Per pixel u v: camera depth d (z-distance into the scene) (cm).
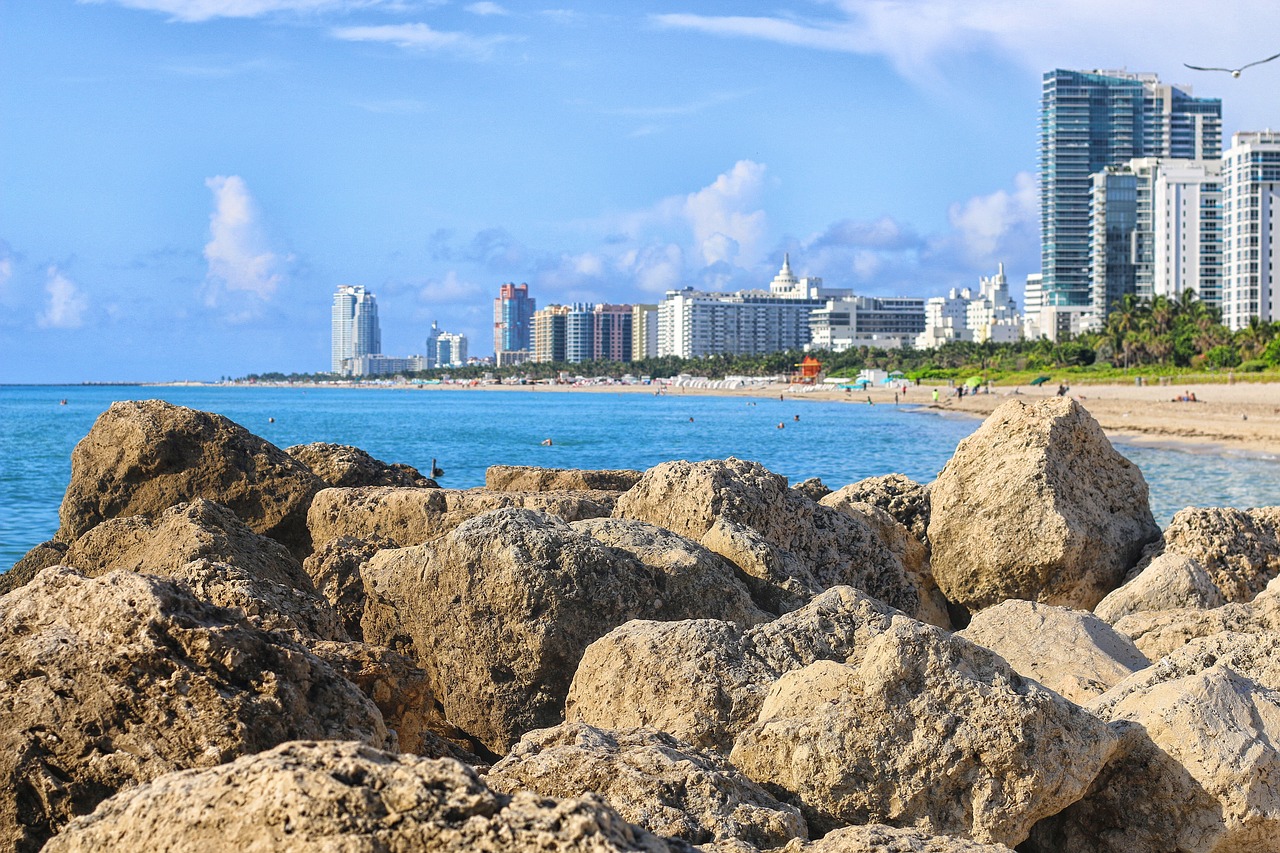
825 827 634
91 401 19150
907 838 555
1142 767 655
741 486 1159
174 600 592
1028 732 625
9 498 3703
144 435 1434
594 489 1592
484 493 1327
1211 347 14975
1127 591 1102
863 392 18588
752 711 732
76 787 550
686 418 11244
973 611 1286
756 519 1147
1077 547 1223
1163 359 15825
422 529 1250
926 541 1399
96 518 1441
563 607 894
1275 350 12812
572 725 674
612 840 407
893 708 638
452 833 405
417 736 734
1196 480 4212
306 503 1420
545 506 1264
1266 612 956
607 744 642
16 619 598
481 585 908
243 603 756
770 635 794
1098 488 1304
